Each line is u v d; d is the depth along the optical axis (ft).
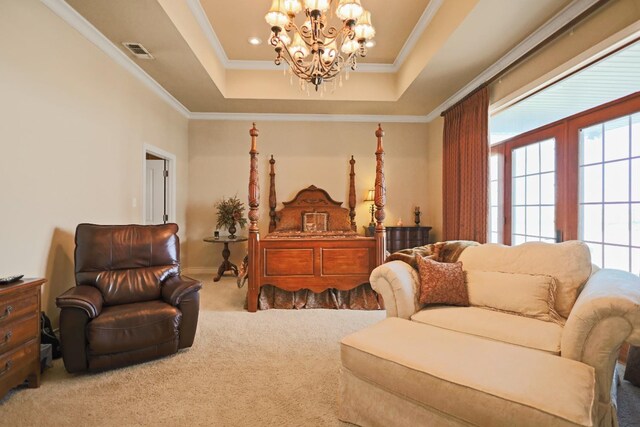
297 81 16.28
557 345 5.40
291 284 11.96
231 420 5.58
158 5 8.98
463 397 4.19
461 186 14.26
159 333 7.65
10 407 5.93
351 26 8.00
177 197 17.30
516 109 12.14
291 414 5.75
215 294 14.11
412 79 14.02
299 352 8.30
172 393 6.42
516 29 9.87
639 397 6.24
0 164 7.25
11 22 7.47
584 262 6.78
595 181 9.84
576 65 8.59
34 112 8.11
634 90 9.78
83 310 6.97
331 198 18.94
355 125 19.24
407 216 19.21
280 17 8.18
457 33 10.11
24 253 7.89
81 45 9.77
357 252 12.08
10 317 5.93
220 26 12.81
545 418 3.67
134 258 9.18
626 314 4.51
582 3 8.41
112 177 11.37
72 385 6.71
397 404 4.93
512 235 13.42
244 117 18.85
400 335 5.72
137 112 13.02
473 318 6.61
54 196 8.80
